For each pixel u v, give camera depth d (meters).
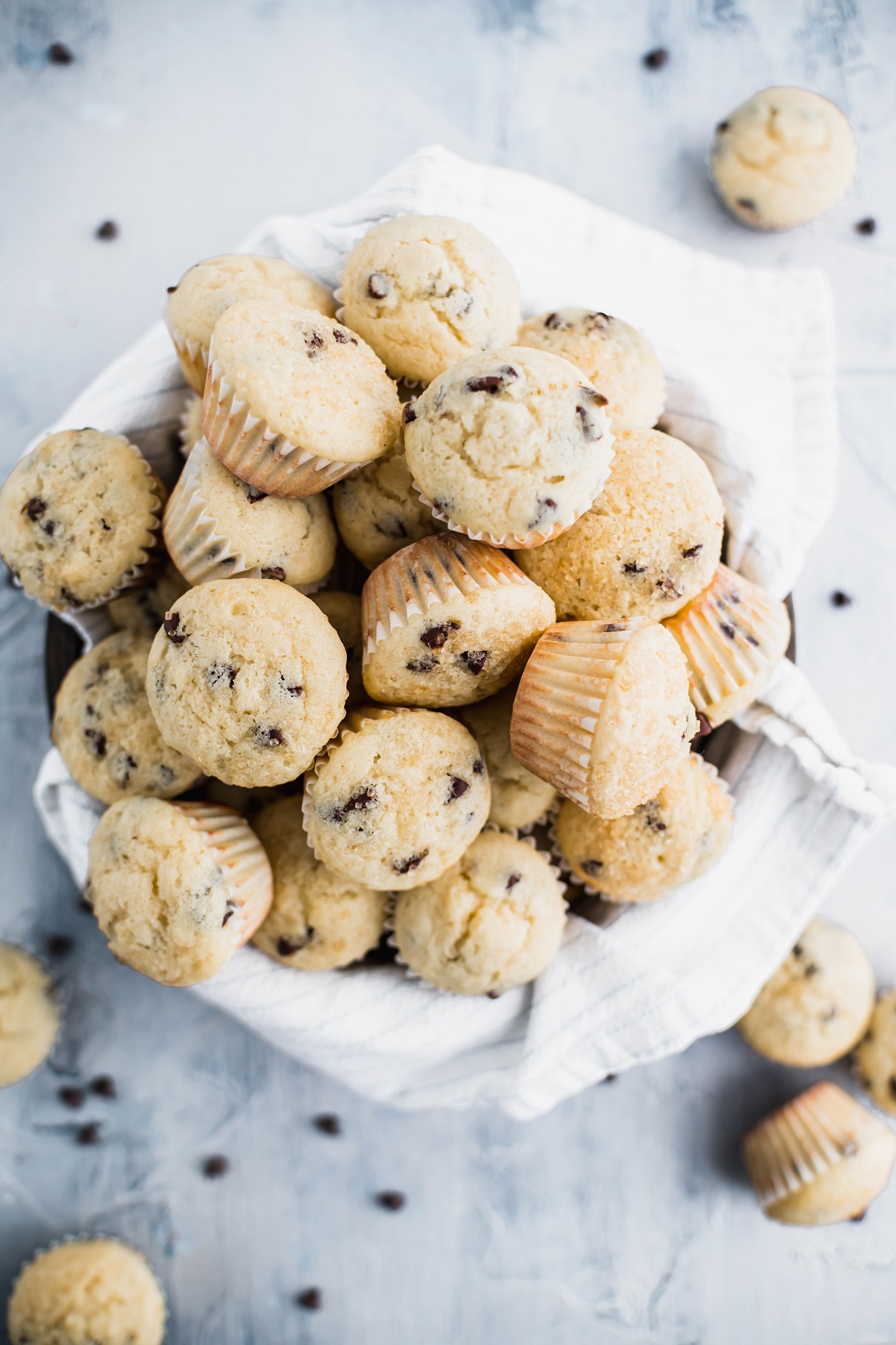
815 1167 0.51
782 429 0.50
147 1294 0.50
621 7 0.54
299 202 0.54
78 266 0.53
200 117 0.54
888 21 0.54
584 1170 0.54
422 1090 0.48
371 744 0.41
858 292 0.54
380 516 0.44
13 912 0.53
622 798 0.40
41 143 0.53
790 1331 0.53
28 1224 0.53
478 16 0.54
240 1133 0.53
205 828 0.43
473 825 0.42
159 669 0.41
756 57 0.54
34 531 0.44
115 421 0.46
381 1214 0.53
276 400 0.39
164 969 0.42
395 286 0.42
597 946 0.46
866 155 0.54
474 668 0.41
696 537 0.43
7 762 0.53
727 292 0.51
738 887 0.47
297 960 0.45
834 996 0.51
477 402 0.39
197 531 0.42
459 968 0.44
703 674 0.43
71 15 0.54
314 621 0.41
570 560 0.43
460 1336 0.53
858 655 0.53
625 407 0.44
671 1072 0.54
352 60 0.54
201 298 0.43
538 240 0.49
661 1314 0.53
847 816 0.47
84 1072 0.53
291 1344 0.53
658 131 0.54
